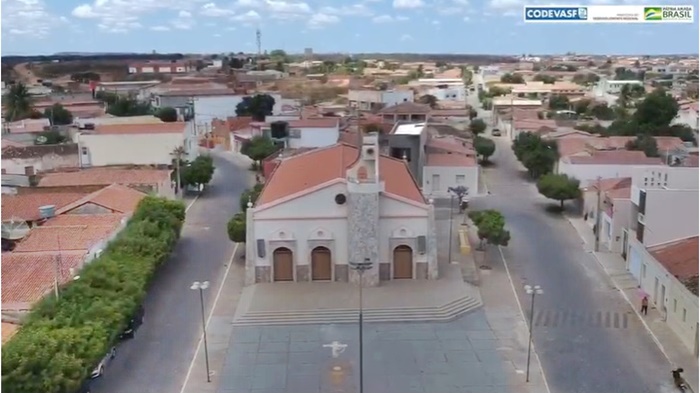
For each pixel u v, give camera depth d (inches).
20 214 2664.9
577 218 3184.1
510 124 5639.8
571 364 1755.7
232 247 2743.6
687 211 2242.9
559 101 6815.9
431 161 3607.3
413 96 6973.4
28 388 1373.0
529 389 1635.1
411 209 2268.7
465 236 2790.4
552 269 2475.4
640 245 2298.2
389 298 2139.5
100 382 1676.9
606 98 7608.3
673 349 1828.2
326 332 1952.5
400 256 2305.6
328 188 2245.3
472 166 3582.7
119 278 1934.1
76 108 5989.2
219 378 1706.4
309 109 6151.6
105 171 3484.3
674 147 4215.1
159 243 2277.3
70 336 1520.7
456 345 1868.8
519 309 2112.5
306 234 2277.3
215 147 5403.5
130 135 3986.2
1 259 2011.6
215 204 3501.5
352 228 2228.1
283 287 2250.2
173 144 4008.4
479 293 2235.5
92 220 2464.3
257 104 6107.3
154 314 2086.6
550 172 3801.7
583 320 2026.3
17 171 3747.5
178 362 1788.9
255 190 3002.0
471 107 7298.2
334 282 2290.8
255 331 1967.3
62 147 3919.8
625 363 1756.9
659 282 2079.2
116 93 7278.5
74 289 1803.6
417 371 1724.9
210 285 2327.8
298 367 1759.4
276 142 4576.8
